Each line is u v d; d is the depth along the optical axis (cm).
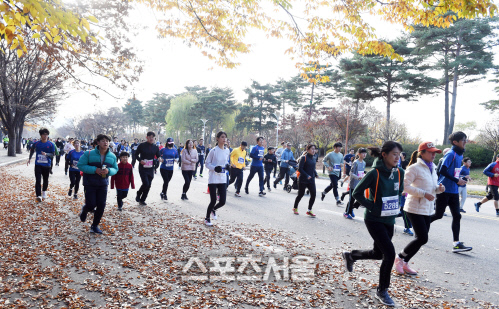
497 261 534
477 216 955
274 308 349
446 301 383
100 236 586
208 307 346
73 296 357
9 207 794
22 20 340
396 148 383
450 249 596
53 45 648
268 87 6688
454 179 566
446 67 3133
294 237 641
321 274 449
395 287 418
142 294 370
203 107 7119
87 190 596
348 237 652
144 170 906
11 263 440
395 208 390
